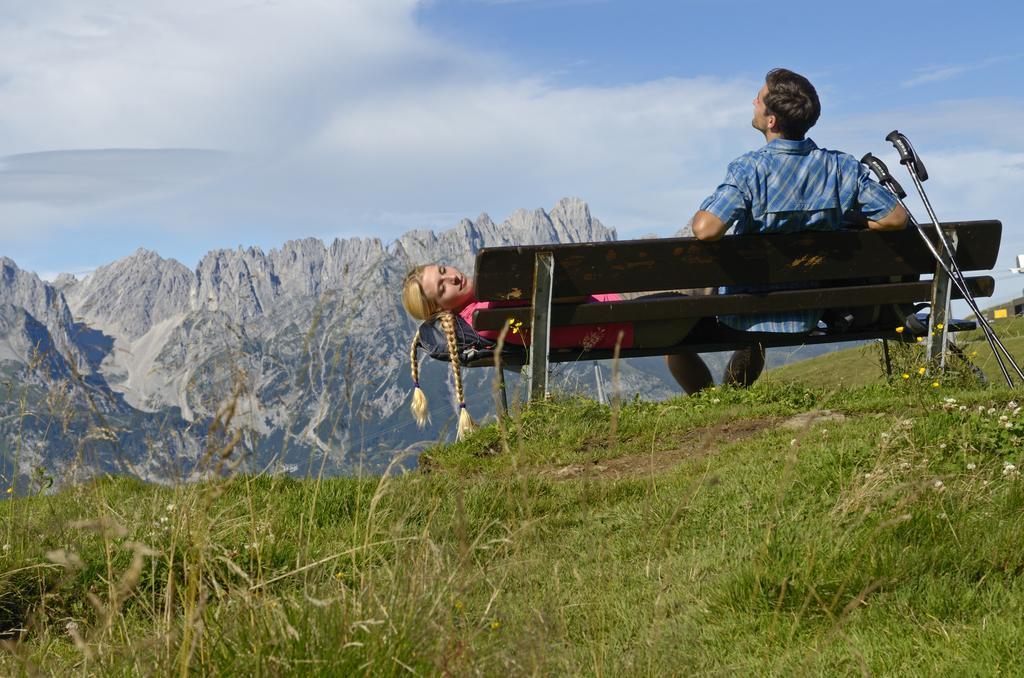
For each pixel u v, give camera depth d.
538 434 7.37
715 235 7.62
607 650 3.35
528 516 3.94
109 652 2.99
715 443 6.91
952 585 3.67
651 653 3.22
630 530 5.05
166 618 2.98
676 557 4.41
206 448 2.73
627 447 7.15
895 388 8.02
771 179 7.66
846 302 8.09
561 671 3.10
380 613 3.01
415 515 5.32
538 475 6.14
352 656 2.85
